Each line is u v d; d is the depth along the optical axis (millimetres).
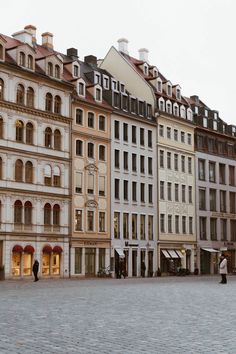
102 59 75625
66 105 58531
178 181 74812
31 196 53719
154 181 70500
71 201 58094
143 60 80188
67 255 57188
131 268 65188
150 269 68500
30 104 54656
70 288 33312
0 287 34906
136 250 66500
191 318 15242
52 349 9945
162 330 12656
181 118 75688
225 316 15781
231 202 85250
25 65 54375
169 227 72625
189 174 77125
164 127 73000
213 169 82312
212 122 82938
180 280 50156
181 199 75125
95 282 44719
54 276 55625
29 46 55000
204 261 78312
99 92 63750
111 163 63969
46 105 56375
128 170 66500
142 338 11375
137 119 68188
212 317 15508
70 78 61500
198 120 80500
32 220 53688
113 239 63281
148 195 69438
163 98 73688
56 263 56219
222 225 82812
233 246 83938
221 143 84438
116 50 74500
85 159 60438
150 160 70500
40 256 54250
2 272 50062
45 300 22266
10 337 11367
